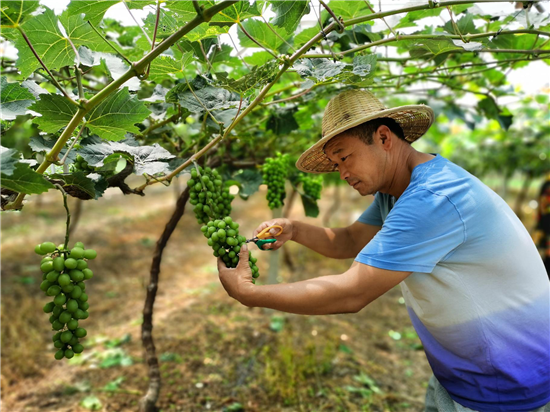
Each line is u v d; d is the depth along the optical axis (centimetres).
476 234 148
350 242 230
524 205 1366
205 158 216
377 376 380
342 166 175
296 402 329
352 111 165
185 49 185
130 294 556
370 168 170
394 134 172
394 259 145
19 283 556
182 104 172
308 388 346
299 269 671
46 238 792
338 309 153
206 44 189
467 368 168
